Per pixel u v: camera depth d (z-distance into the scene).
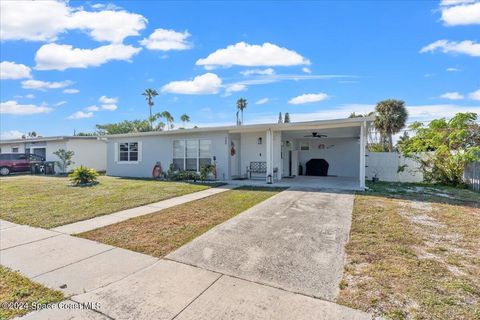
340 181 12.11
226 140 12.37
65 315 2.32
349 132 12.88
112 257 3.60
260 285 2.81
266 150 12.29
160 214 5.96
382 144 22.50
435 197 7.73
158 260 3.49
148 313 2.34
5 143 21.69
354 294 2.60
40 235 4.57
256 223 5.13
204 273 3.11
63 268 3.26
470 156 9.16
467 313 2.26
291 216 5.62
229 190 9.36
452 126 10.43
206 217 5.65
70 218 5.64
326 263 3.32
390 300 2.48
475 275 2.96
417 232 4.47
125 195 8.41
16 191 9.38
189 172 12.72
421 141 11.42
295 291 2.69
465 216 5.52
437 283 2.78
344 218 5.40
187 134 13.38
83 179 11.24
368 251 3.67
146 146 14.78
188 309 2.39
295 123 10.11
